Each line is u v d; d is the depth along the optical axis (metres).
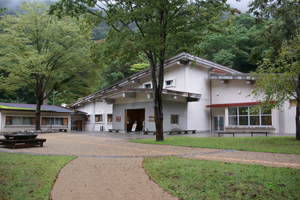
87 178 5.62
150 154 8.85
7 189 4.74
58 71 23.45
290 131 19.25
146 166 6.68
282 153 8.64
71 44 23.56
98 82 25.70
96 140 15.30
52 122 29.20
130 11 12.09
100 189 4.90
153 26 11.91
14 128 25.64
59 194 4.63
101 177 5.70
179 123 22.38
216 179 5.27
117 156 8.42
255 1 9.69
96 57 14.02
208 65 24.11
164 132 20.88
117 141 14.47
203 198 4.41
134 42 11.61
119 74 40.25
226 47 34.72
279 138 13.84
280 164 6.62
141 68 40.19
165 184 5.15
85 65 23.94
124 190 4.86
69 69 24.17
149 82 25.86
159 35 12.66
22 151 9.80
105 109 30.53
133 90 21.08
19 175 5.70
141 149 10.33
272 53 11.10
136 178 5.62
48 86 25.98
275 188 4.64
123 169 6.43
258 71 13.12
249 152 9.07
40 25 22.53
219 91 24.41
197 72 24.02
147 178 5.62
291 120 19.27
